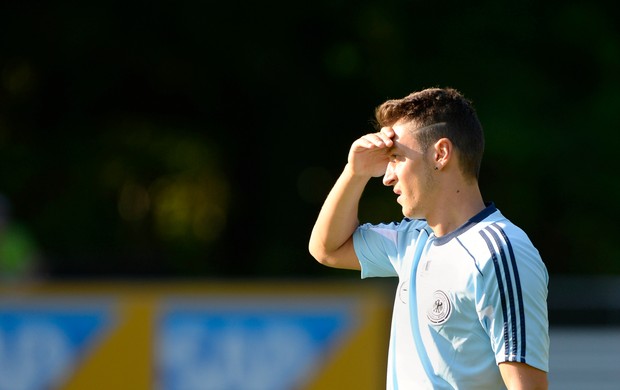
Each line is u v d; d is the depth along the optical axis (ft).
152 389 71.77
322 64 158.71
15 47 157.17
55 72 160.35
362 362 71.87
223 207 171.53
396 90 157.38
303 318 72.28
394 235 37.06
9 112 162.61
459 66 155.94
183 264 167.84
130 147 167.02
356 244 38.29
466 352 33.01
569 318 81.10
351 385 71.82
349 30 155.84
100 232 163.63
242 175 169.78
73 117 163.32
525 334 31.78
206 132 168.76
